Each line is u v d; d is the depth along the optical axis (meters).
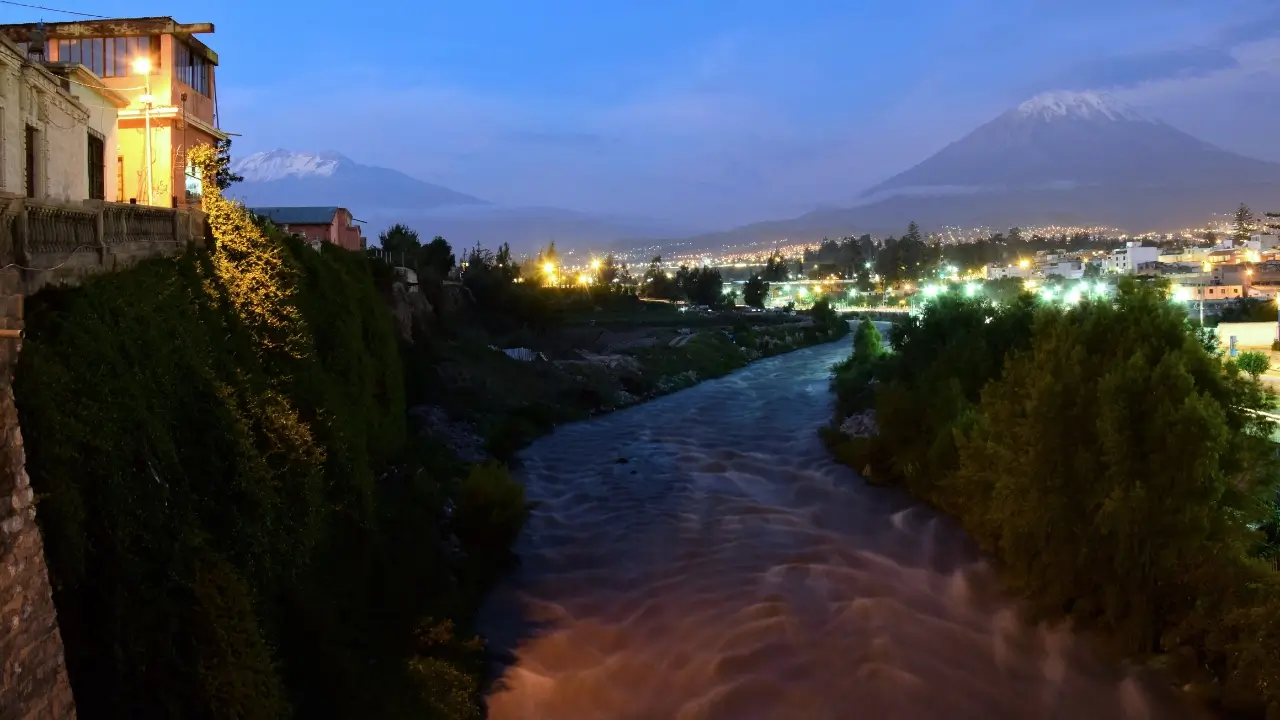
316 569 16.16
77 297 12.51
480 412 40.25
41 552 9.20
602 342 78.12
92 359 11.57
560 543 25.30
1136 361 17.59
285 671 13.75
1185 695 16.19
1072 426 18.73
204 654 10.91
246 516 13.66
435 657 16.72
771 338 92.94
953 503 26.25
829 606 20.44
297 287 20.58
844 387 47.69
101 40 28.20
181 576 11.08
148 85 27.89
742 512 28.22
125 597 10.31
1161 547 16.94
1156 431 17.03
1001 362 30.48
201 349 15.41
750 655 17.98
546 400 46.66
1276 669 14.29
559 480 32.75
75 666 9.88
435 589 19.42
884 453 31.95
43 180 17.66
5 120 15.49
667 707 16.20
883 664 17.50
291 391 18.36
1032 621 19.41
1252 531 17.02
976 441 23.80
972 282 154.25
